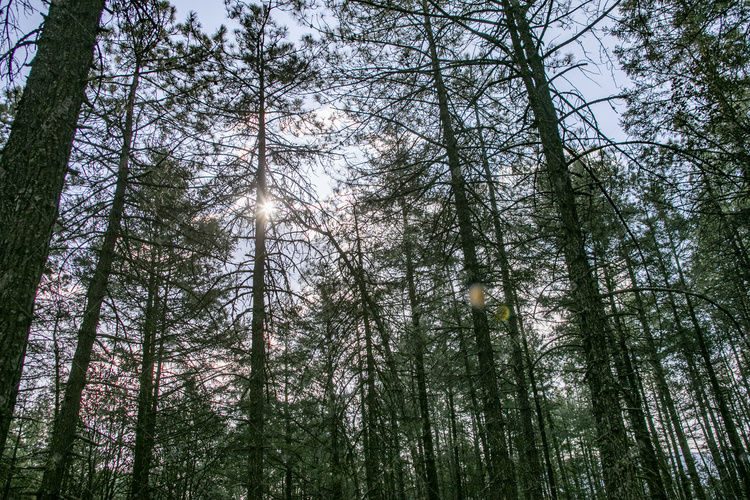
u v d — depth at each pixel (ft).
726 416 42.52
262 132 33.27
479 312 28.14
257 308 29.32
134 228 30.12
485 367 27.17
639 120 27.53
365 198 28.68
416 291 32.50
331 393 23.65
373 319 24.85
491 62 22.38
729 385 57.52
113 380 28.02
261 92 32.76
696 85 26.66
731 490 51.01
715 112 27.35
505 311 31.22
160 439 24.98
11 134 14.48
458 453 55.67
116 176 23.70
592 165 24.89
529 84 22.38
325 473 22.12
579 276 19.13
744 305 39.75
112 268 28.02
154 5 20.34
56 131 14.79
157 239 27.22
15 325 12.66
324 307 27.25
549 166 21.47
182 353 27.71
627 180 24.54
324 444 23.13
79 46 16.12
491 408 26.35
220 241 31.22
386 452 21.99
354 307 24.97
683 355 48.60
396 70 23.67
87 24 16.55
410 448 23.45
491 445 25.81
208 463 24.50
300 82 31.14
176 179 29.71
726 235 34.76
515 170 27.48
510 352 36.99
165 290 33.76
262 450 25.59
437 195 29.14
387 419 22.77
